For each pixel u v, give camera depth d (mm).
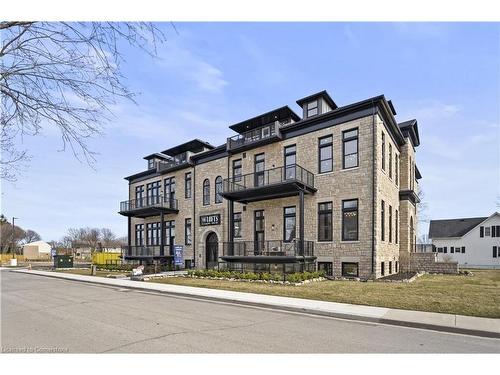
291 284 15859
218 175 27703
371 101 18500
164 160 36031
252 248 23719
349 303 10961
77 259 66312
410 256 25203
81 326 8078
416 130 28625
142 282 18828
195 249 28922
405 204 25359
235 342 6680
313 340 6895
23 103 6121
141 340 6781
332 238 19719
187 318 9078
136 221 37406
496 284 15898
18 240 93688
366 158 18703
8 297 13836
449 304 10461
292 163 22312
